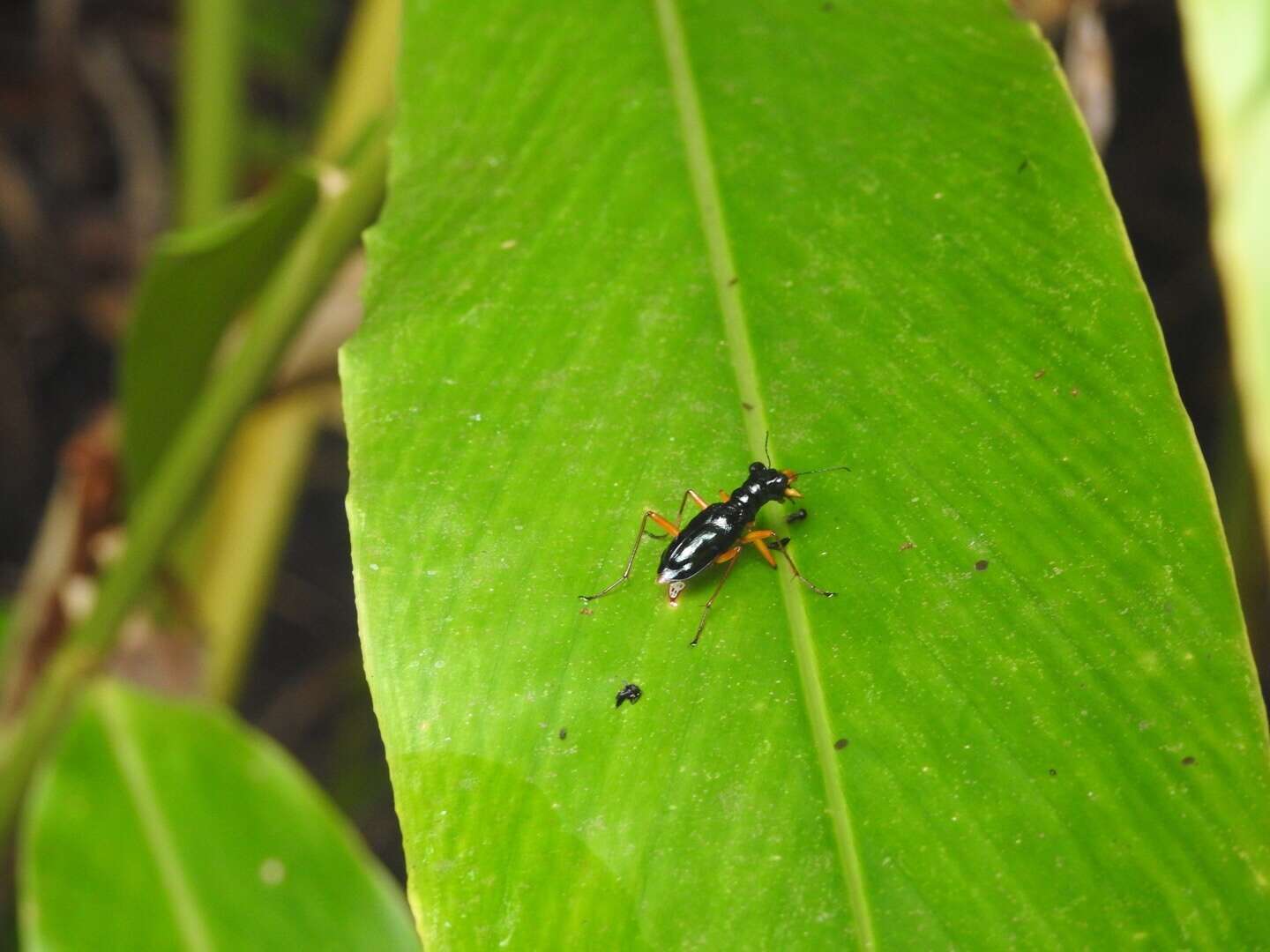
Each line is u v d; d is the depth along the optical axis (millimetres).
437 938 201
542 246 224
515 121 230
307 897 265
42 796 264
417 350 218
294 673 582
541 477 215
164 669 297
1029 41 230
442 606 210
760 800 204
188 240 251
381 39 308
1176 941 199
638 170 227
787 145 228
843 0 236
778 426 218
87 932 257
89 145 553
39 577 291
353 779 497
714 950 200
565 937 201
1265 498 206
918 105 229
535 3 235
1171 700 205
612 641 210
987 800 203
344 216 250
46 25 515
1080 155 223
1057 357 216
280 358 260
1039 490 213
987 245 221
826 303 221
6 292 533
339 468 602
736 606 212
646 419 218
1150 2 420
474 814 204
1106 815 202
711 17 235
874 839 202
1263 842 201
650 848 203
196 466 265
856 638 210
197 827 266
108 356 577
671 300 222
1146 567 208
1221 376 420
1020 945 199
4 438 557
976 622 209
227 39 314
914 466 215
